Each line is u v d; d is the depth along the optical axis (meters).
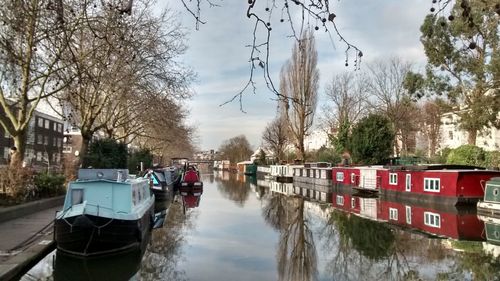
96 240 13.41
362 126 41.28
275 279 12.71
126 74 24.61
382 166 34.81
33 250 11.94
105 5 9.83
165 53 25.72
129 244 14.01
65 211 13.86
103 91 28.91
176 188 49.44
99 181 14.77
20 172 18.69
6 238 13.37
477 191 25.62
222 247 17.03
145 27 23.95
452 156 34.81
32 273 11.52
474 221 21.94
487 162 33.34
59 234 13.27
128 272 13.58
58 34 8.42
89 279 12.86
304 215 25.91
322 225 22.22
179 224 22.94
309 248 16.88
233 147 127.44
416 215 24.38
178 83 29.08
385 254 15.76
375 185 34.34
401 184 30.86
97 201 14.63
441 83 33.34
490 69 28.06
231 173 111.50
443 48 31.30
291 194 41.28
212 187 53.84
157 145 59.31
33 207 18.59
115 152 32.09
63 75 15.84
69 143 85.06
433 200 27.31
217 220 24.42
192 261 14.77
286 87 43.84
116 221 13.59
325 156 55.56
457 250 16.14
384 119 41.22
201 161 163.12
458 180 25.64
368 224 22.08
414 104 55.09
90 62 18.50
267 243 17.81
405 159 41.47
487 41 28.12
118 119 34.59
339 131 49.34
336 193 40.22
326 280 12.73
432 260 14.84
